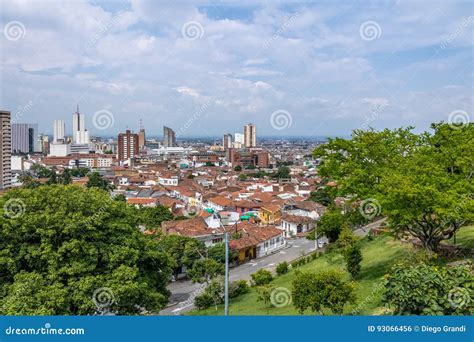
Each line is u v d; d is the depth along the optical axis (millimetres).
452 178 23031
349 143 26891
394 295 11039
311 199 79688
